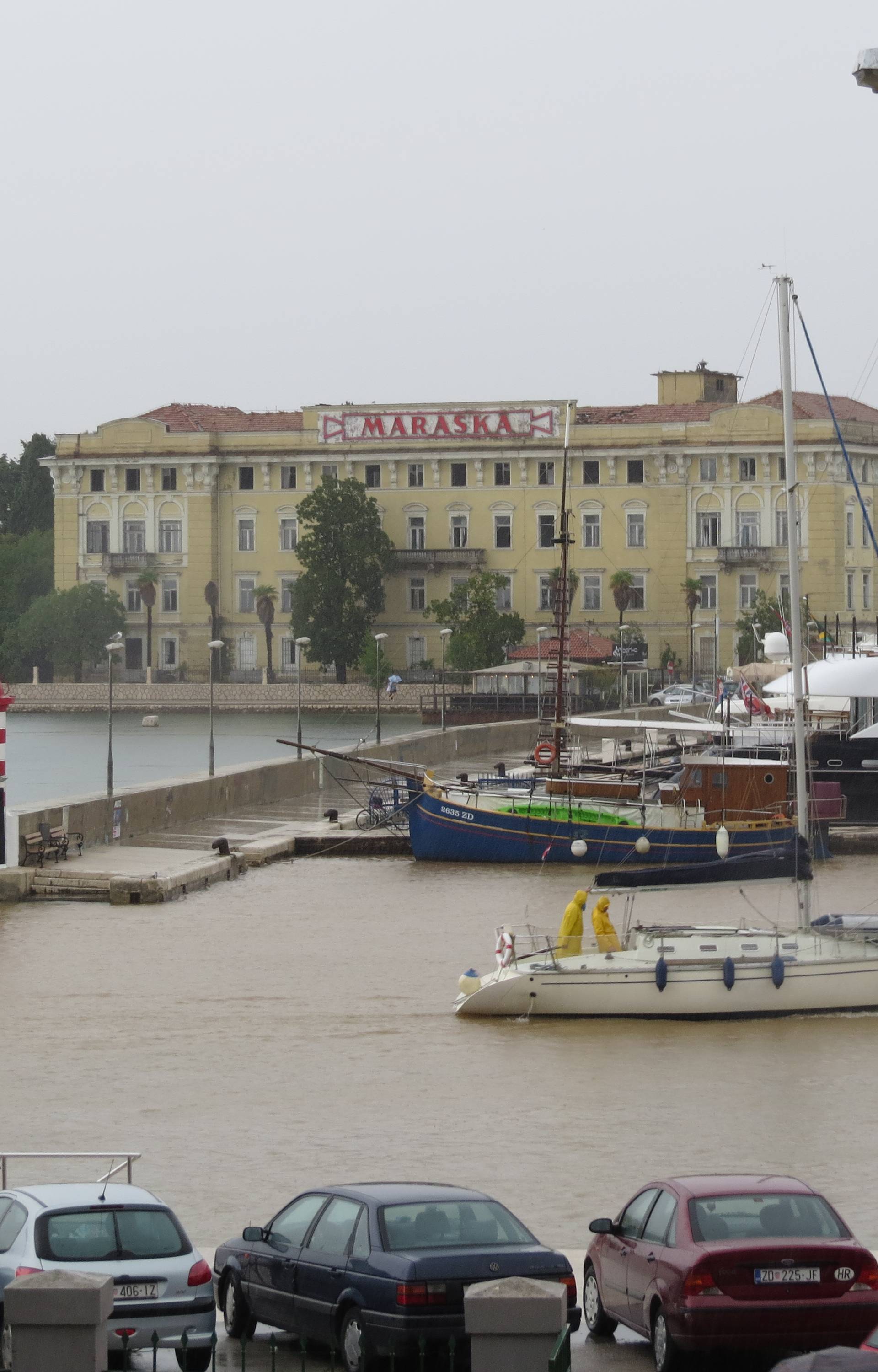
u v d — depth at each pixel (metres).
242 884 81.88
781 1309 22.53
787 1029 51.34
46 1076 46.44
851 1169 36.88
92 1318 19.70
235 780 105.12
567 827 87.81
